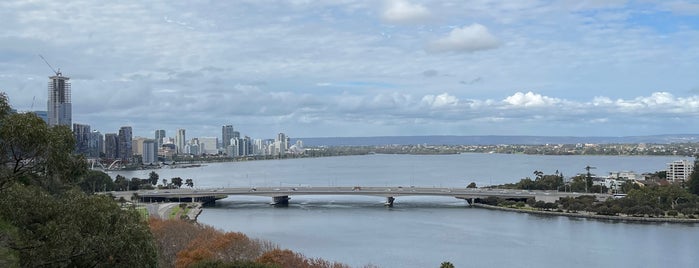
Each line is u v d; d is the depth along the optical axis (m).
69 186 95.06
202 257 185.38
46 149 86.38
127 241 85.06
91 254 82.31
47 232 81.19
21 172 87.81
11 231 87.19
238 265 145.88
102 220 84.69
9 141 83.19
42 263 81.31
